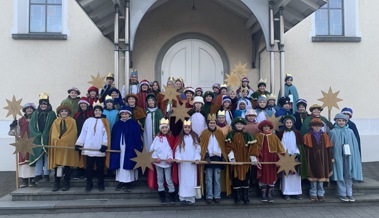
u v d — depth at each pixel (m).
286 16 8.25
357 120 9.98
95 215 5.80
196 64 9.91
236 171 6.02
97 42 9.63
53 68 9.53
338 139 6.38
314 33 10.04
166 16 9.82
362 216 5.71
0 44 9.46
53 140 6.30
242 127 6.11
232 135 6.11
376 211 5.98
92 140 6.22
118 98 7.00
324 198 6.30
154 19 9.81
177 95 6.60
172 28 9.83
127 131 6.25
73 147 6.22
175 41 9.85
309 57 9.99
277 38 8.26
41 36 9.49
